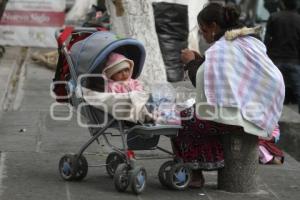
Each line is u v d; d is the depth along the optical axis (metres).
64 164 12.85
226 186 12.72
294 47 26.25
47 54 28.12
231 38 12.07
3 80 23.42
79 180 12.93
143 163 14.65
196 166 12.59
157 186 12.84
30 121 18.11
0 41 31.55
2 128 17.19
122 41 12.07
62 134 16.81
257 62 12.01
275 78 12.01
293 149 19.09
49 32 31.83
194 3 25.66
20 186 12.44
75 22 32.91
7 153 14.80
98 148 15.48
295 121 19.19
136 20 20.78
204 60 12.20
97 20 26.69
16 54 30.08
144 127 11.70
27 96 21.67
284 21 26.16
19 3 31.42
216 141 12.62
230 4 12.66
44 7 31.59
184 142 12.54
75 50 12.45
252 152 12.58
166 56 23.70
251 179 12.67
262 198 12.46
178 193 12.45
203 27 12.50
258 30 12.35
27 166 13.85
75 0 34.12
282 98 12.17
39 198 11.77
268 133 12.13
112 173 13.17
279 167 15.15
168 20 23.94
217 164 12.64
